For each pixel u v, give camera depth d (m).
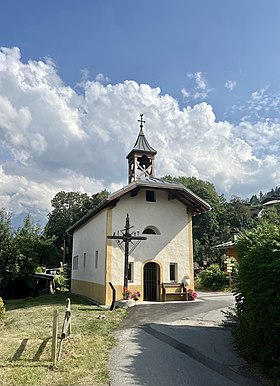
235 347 8.03
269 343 6.18
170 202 18.70
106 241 16.92
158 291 17.44
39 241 28.86
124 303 15.06
